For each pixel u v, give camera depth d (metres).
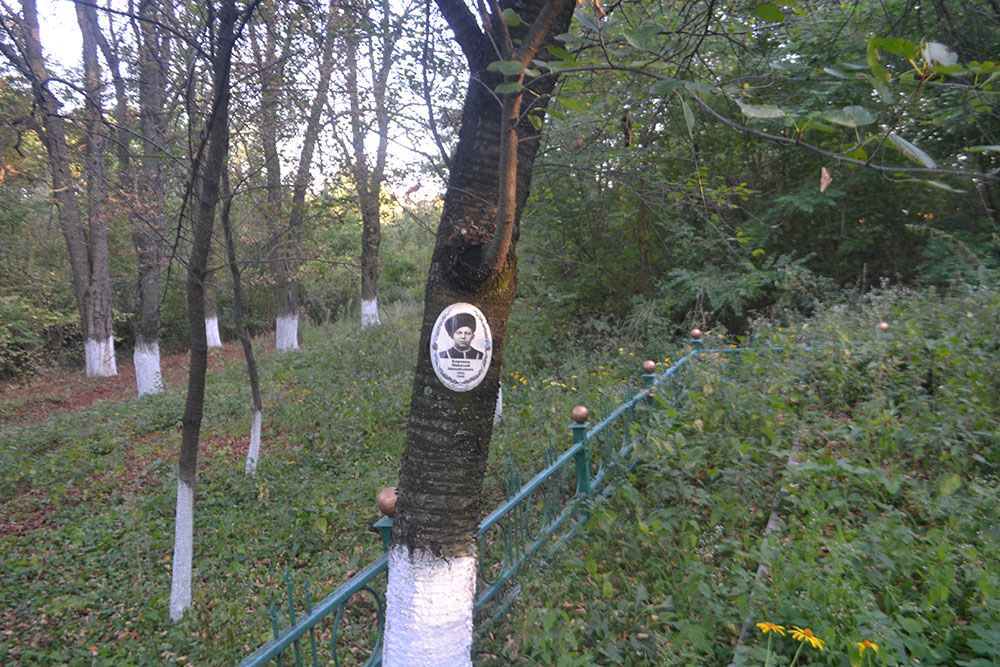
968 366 5.54
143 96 7.18
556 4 2.29
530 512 4.12
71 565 6.16
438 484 2.77
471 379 2.78
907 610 3.03
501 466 6.03
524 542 3.85
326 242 8.12
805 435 5.09
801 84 7.05
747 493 4.43
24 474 8.62
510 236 2.67
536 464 5.90
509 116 2.31
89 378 17.77
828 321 7.63
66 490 8.16
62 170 7.89
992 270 8.05
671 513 4.29
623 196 10.34
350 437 8.37
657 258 11.86
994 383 5.39
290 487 7.12
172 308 24.22
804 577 3.20
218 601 5.10
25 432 10.91
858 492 4.38
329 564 5.44
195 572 5.62
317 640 4.12
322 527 5.65
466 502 2.81
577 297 11.62
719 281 10.36
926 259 10.18
